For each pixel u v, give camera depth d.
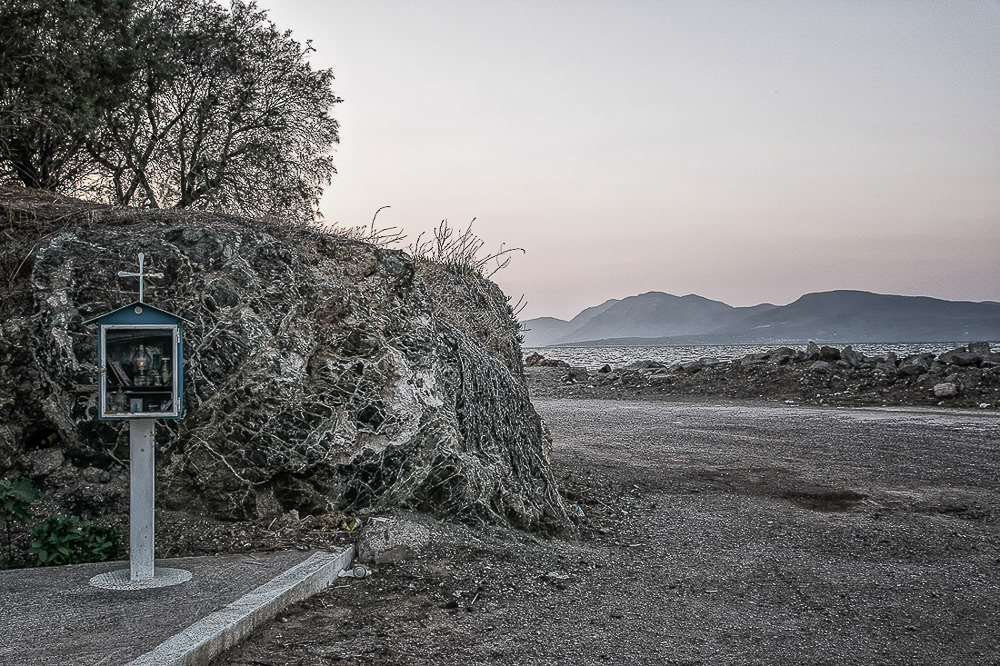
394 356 7.93
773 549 8.17
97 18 14.61
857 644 5.61
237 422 7.00
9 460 6.80
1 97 13.38
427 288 9.65
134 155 17.36
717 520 9.42
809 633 5.78
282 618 5.25
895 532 9.02
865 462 13.73
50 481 6.79
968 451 15.00
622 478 11.73
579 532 8.55
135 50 15.30
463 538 7.21
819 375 26.33
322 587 5.91
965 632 5.95
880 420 19.70
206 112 18.39
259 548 6.48
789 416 20.67
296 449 7.09
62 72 13.84
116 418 5.34
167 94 17.83
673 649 5.32
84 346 6.88
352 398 7.49
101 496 6.77
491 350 10.80
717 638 5.58
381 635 5.14
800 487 11.53
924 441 16.20
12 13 12.98
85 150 16.30
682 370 29.69
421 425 7.71
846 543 8.51
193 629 4.61
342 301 7.94
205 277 7.26
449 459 7.75
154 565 5.69
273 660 4.61
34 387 6.93
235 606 5.02
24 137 13.86
